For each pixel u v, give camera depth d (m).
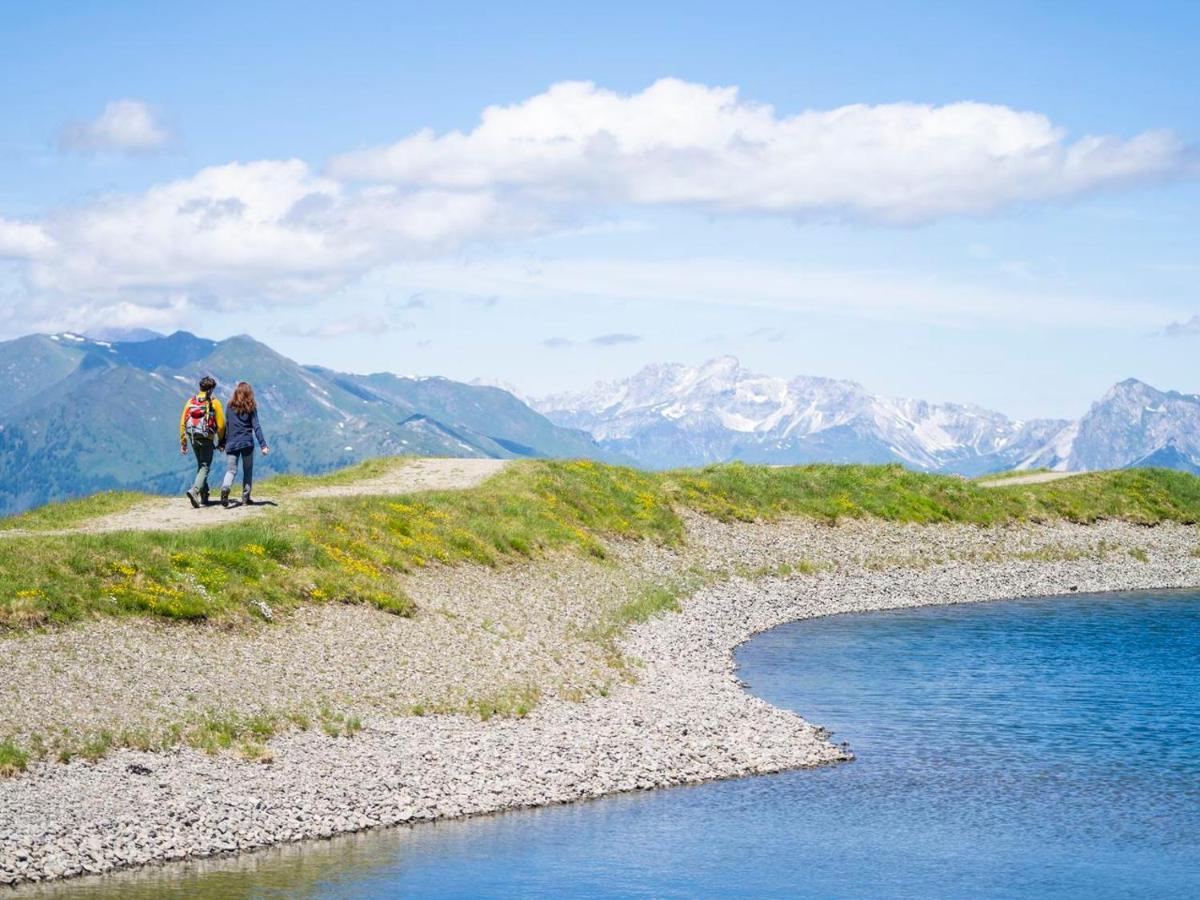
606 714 36.53
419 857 25.16
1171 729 37.59
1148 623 58.97
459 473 67.06
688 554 66.81
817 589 65.94
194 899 21.97
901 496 82.31
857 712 39.72
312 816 26.61
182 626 35.38
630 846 26.52
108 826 24.44
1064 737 36.56
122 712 29.56
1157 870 25.77
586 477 70.56
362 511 50.50
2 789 25.14
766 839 27.22
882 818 28.86
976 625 58.12
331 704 33.25
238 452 48.88
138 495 51.31
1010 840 27.50
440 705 34.91
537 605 49.09
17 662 30.45
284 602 39.28
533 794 29.41
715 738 35.03
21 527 42.69
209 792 26.75
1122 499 90.00
